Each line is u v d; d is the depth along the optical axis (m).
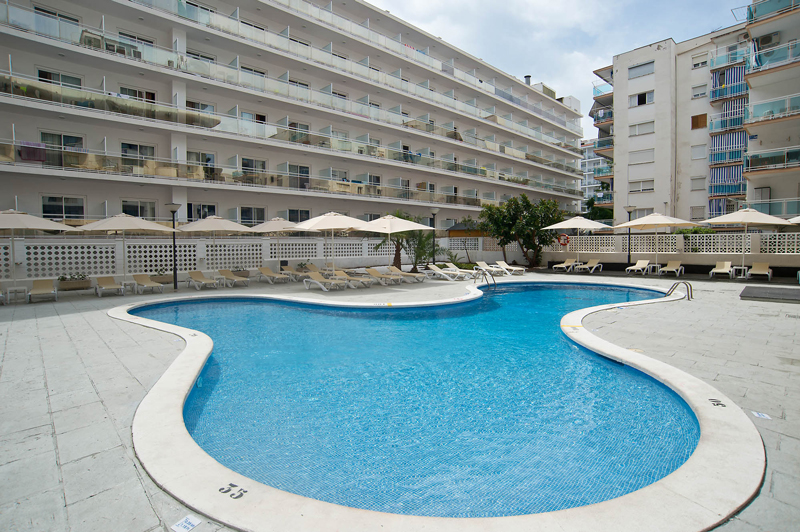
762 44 22.64
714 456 3.15
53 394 4.63
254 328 9.27
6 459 3.21
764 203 21.22
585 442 4.10
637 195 33.53
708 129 30.80
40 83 16.09
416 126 30.53
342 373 6.26
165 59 18.98
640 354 6.23
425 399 5.25
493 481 3.45
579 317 9.28
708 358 6.03
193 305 12.41
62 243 14.61
